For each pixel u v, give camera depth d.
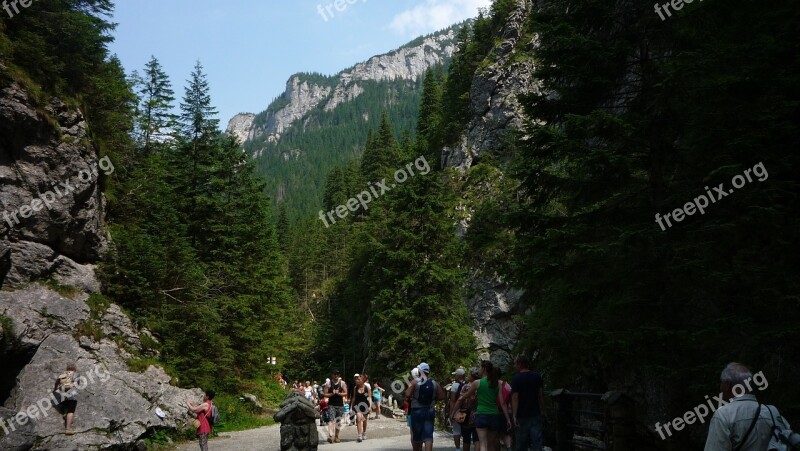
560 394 10.46
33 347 16.77
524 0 59.66
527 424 9.08
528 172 11.52
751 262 9.57
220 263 29.56
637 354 9.46
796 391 8.55
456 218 43.66
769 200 8.49
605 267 10.57
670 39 11.10
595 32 12.02
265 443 18.25
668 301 9.82
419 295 30.75
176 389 19.70
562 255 10.73
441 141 63.88
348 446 15.98
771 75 9.28
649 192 10.95
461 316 31.19
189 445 17.50
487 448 9.29
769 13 9.96
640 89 11.33
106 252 21.83
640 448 11.22
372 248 37.19
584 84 11.48
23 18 19.39
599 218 10.93
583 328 10.86
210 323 24.72
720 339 9.28
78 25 21.36
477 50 65.62
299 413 11.91
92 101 24.02
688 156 10.62
